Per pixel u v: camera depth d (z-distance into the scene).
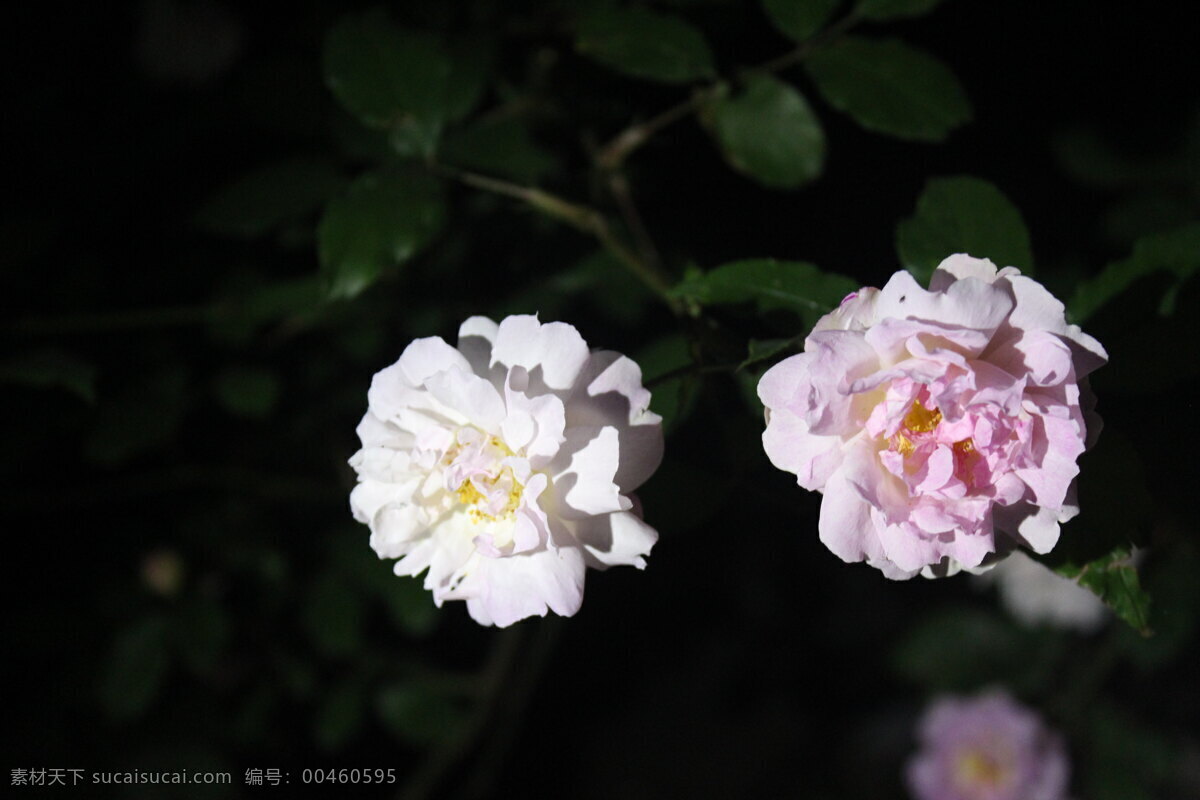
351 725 0.51
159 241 0.45
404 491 0.30
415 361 0.30
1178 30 0.46
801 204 0.44
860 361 0.28
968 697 0.62
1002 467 0.28
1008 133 0.47
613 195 0.41
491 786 0.67
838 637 0.74
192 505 0.49
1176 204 0.46
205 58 0.48
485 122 0.41
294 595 0.50
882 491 0.28
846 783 0.71
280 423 0.47
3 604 0.48
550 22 0.41
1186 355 0.32
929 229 0.33
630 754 0.72
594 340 0.42
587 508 0.30
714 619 0.74
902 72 0.37
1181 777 0.63
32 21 0.46
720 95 0.38
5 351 0.43
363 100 0.37
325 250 0.36
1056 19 0.47
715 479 0.34
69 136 0.46
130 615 0.49
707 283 0.33
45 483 0.46
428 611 0.47
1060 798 0.57
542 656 0.54
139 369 0.45
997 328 0.28
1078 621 0.58
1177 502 0.33
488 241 0.43
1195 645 0.63
